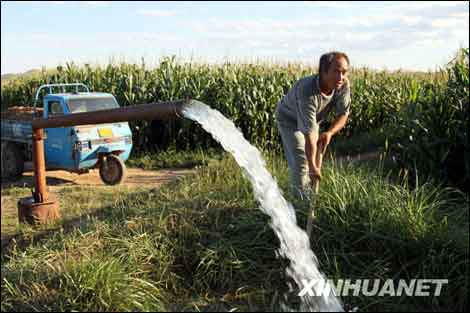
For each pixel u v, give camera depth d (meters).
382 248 4.32
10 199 8.65
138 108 4.42
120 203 6.44
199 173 6.87
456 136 7.32
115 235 4.84
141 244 4.50
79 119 5.34
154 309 3.72
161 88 13.52
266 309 3.71
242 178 5.89
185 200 5.50
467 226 4.74
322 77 4.61
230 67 13.98
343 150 11.23
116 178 9.48
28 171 11.38
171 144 12.90
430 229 4.43
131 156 12.78
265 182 4.38
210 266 4.27
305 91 4.72
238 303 3.87
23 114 10.69
